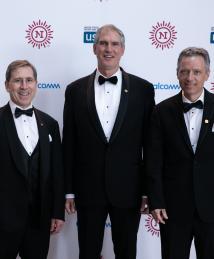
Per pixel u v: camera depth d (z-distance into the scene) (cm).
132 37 250
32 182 195
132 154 203
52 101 255
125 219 204
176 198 186
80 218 209
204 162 183
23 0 248
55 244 264
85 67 252
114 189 199
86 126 201
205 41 250
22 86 192
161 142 192
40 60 252
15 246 196
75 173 210
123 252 207
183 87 182
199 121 186
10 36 250
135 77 211
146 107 206
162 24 249
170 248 188
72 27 249
